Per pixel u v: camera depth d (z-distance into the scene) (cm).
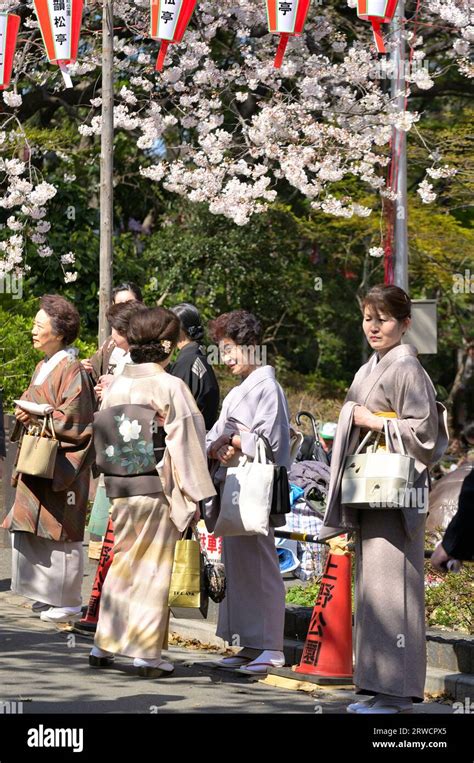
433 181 2402
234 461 704
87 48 1672
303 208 2653
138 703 609
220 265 2236
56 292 1694
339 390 2677
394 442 586
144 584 673
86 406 789
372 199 2350
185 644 796
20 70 1593
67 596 809
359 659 608
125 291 881
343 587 680
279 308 2458
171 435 663
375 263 2766
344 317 2853
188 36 1595
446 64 2319
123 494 674
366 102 1569
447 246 2484
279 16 936
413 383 594
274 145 1549
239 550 714
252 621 709
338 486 605
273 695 650
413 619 600
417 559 603
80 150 1991
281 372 2669
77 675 669
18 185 1523
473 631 717
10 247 1564
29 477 798
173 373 819
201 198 1584
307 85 1547
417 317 1431
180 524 661
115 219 2567
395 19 1539
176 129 2209
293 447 742
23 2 1584
